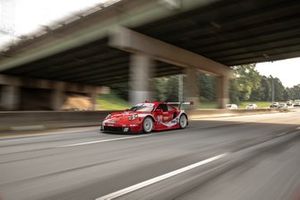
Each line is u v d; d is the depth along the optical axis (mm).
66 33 30641
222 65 39500
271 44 29391
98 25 26297
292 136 12867
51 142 10422
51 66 45031
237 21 22562
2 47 42781
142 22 23047
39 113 16344
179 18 21984
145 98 25734
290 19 22062
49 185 5109
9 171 6082
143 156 7828
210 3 19219
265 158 7754
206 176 5836
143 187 5055
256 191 4910
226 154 8266
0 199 4383
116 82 67062
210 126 17875
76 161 7121
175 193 4754
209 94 119375
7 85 58062
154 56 27500
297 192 4883
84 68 46094
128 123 12844
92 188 4957
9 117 14766
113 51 32750
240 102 130000
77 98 82312
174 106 16094
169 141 10781
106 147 9297
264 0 18812
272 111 51281
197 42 28797
